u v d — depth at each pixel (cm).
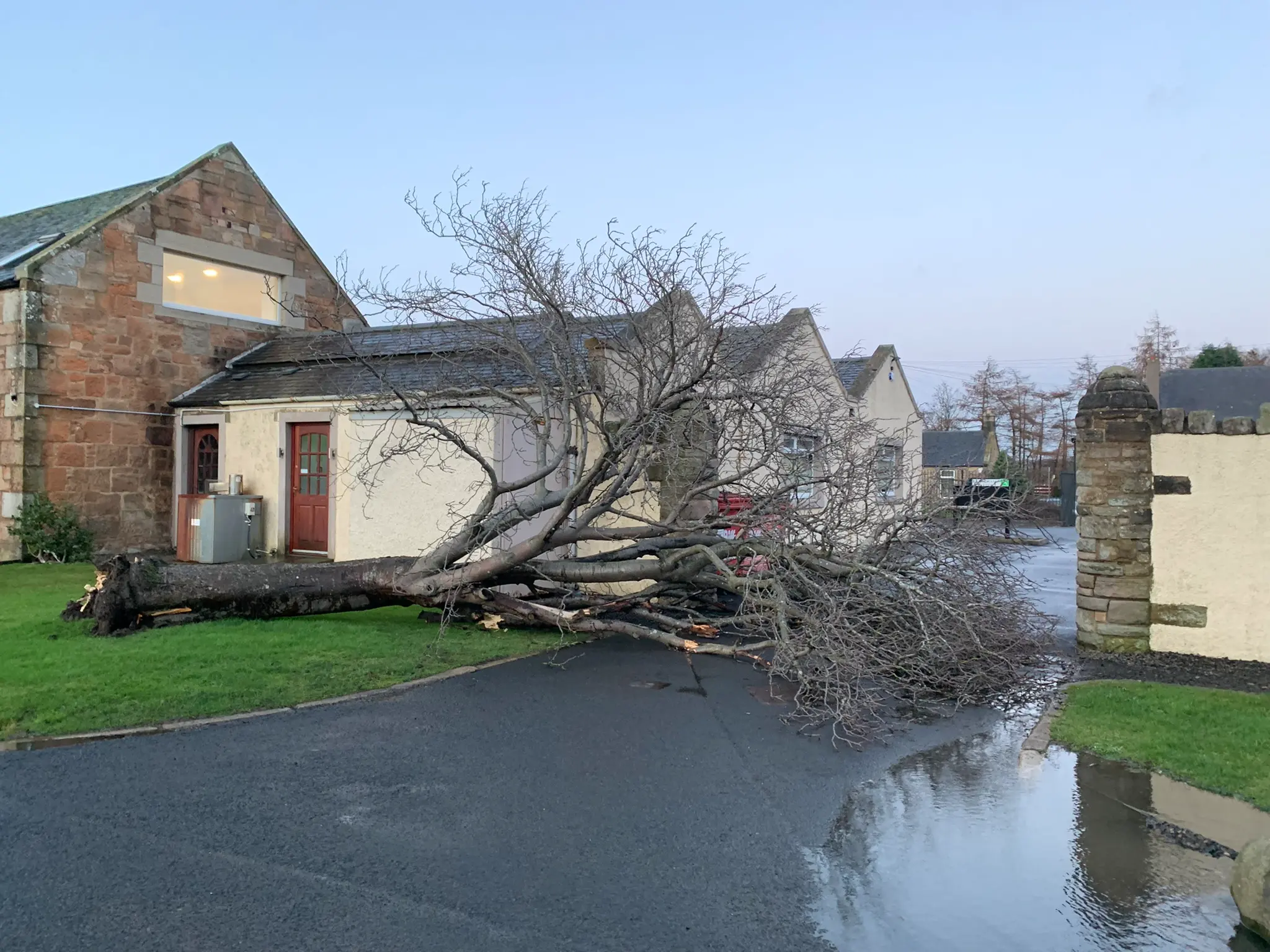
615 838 397
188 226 1433
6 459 1247
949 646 658
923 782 482
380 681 644
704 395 789
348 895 337
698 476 883
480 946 304
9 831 385
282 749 501
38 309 1242
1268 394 1948
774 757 516
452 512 929
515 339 877
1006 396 5106
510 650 766
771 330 844
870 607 707
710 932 320
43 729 515
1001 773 498
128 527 1348
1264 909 325
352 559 1102
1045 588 1343
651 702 621
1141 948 319
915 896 353
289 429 1293
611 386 928
